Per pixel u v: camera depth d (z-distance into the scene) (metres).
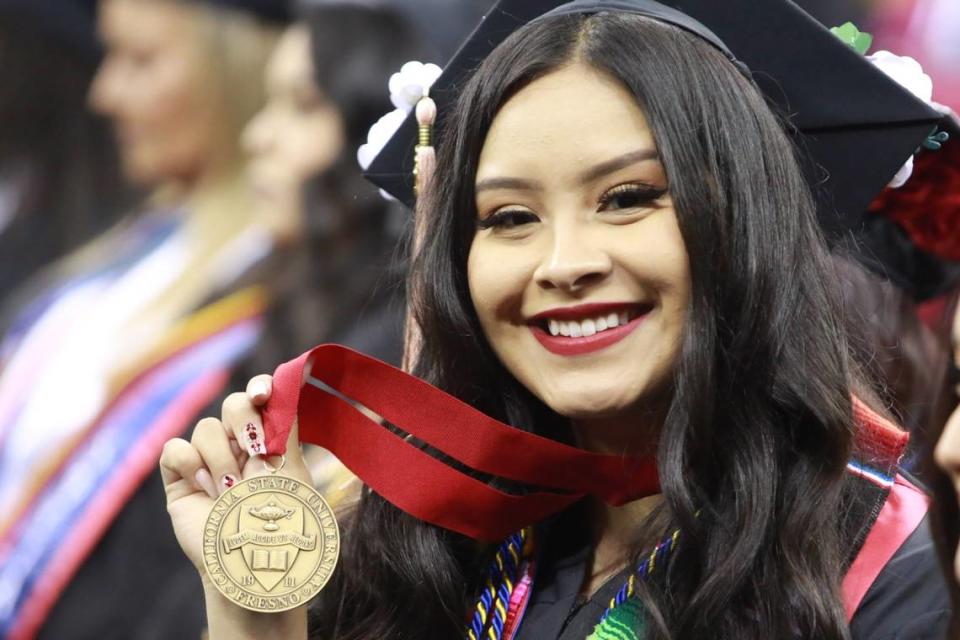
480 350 6.47
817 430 6.03
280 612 6.19
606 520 6.50
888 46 12.34
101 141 13.84
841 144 6.60
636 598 6.11
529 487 6.57
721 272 5.95
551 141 5.98
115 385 11.12
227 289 11.17
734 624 5.89
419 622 6.50
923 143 6.77
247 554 5.99
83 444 11.04
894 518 6.11
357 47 9.88
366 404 6.38
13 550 10.88
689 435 5.97
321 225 9.86
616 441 6.37
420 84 6.95
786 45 6.48
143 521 10.54
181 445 6.32
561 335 6.10
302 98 9.98
